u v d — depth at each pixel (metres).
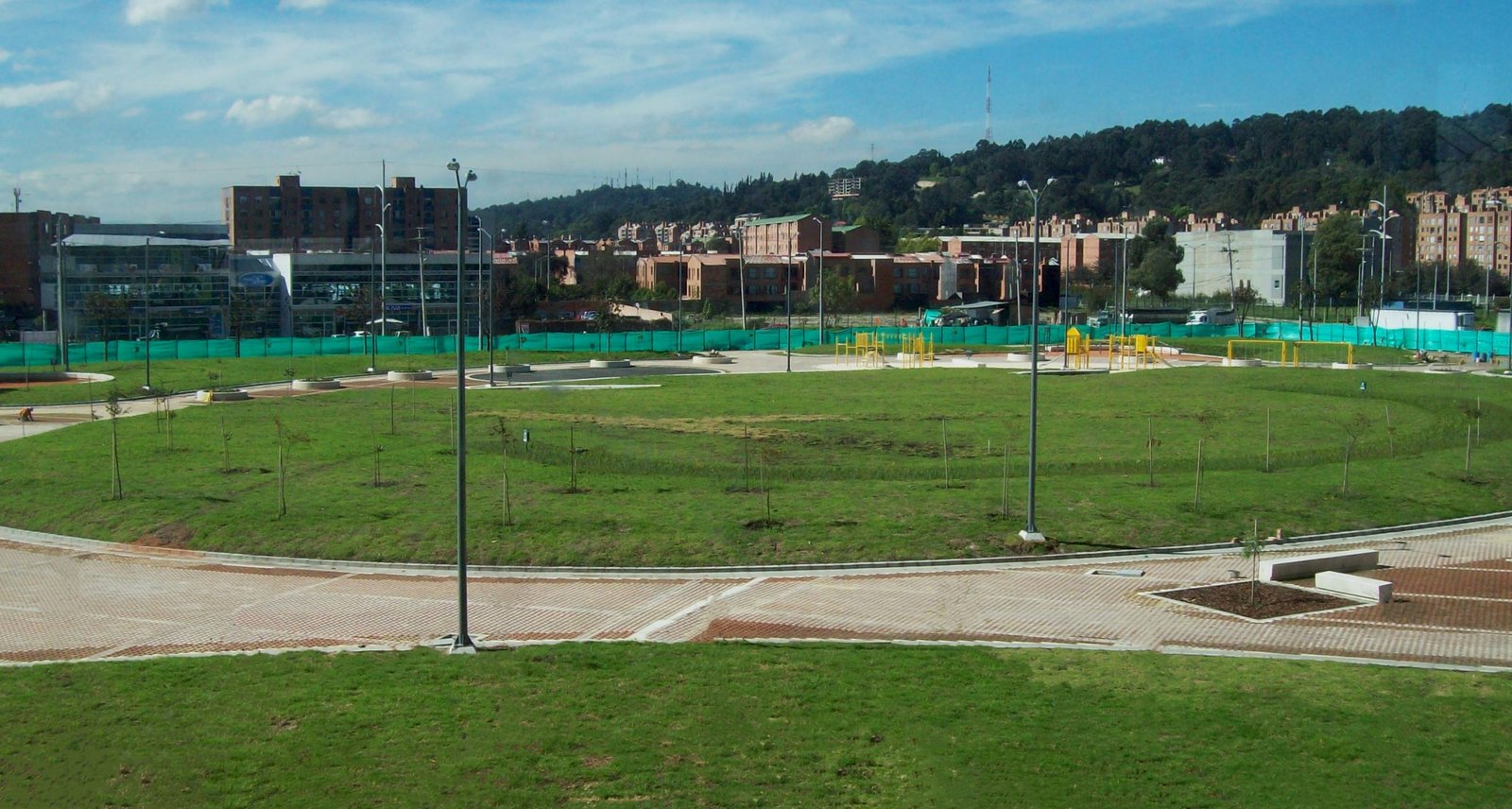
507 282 152.25
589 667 25.95
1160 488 44.66
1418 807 19.00
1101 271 193.50
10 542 39.84
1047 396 75.38
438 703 23.67
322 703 23.72
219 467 49.53
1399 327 127.31
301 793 19.72
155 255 132.25
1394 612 30.89
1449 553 37.56
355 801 19.41
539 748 21.47
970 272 185.25
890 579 34.56
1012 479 46.66
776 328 143.38
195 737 21.98
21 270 154.00
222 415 65.94
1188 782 19.98
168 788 19.91
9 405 72.81
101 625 30.66
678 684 24.81
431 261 143.62
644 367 99.75
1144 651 27.44
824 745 21.61
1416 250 183.38
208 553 38.06
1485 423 60.72
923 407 70.38
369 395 76.62
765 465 49.62
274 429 59.97
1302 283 135.75
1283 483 45.62
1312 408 67.62
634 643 28.02
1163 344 117.56
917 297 184.12
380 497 43.47
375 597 33.06
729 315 167.62
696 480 46.50
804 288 171.12
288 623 30.73
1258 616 30.58
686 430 61.06
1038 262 38.47
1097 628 29.64
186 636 29.67
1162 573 35.00
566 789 19.86
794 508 41.25
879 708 23.42
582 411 68.50
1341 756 20.97
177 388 81.69
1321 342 120.12
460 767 20.61
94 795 19.69
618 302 159.00
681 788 19.86
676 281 185.88
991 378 86.88
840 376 89.69
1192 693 24.28
